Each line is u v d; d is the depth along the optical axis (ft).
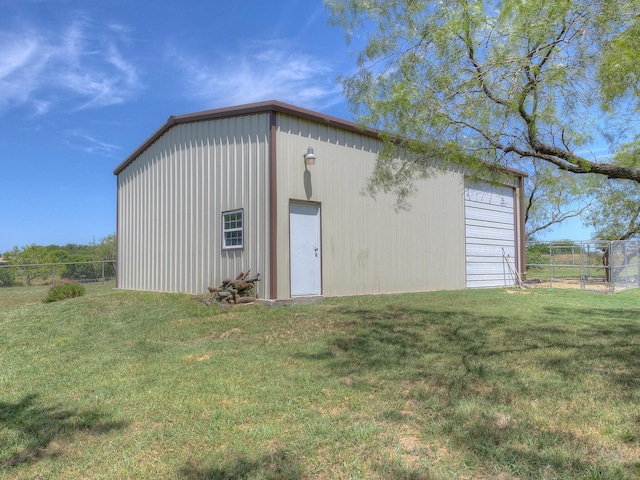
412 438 10.59
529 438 10.32
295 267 32.60
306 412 12.25
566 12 17.10
